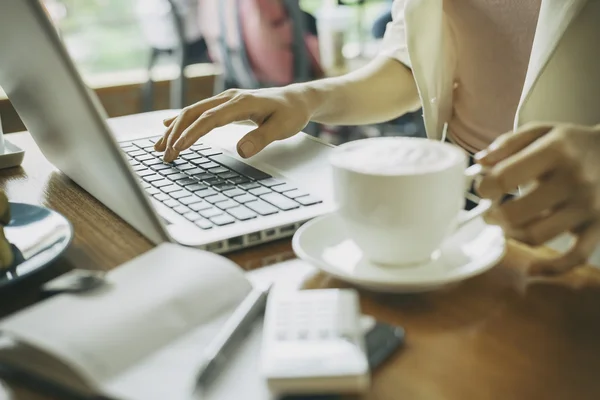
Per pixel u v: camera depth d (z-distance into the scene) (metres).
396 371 0.35
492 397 0.33
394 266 0.45
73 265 0.49
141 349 0.35
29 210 0.56
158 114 0.94
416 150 0.44
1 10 0.47
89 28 2.45
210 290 0.40
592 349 0.37
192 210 0.56
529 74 0.67
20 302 0.44
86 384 0.32
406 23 0.84
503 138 0.45
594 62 0.66
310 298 0.38
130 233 0.54
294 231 0.53
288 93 0.78
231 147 0.75
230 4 2.17
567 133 0.43
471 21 0.91
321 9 2.52
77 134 0.51
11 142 0.83
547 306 0.41
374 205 0.42
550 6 0.65
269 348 0.33
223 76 2.31
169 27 2.33
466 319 0.40
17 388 0.34
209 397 0.32
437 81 0.90
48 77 0.48
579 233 0.44
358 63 2.44
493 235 0.47
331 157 0.44
